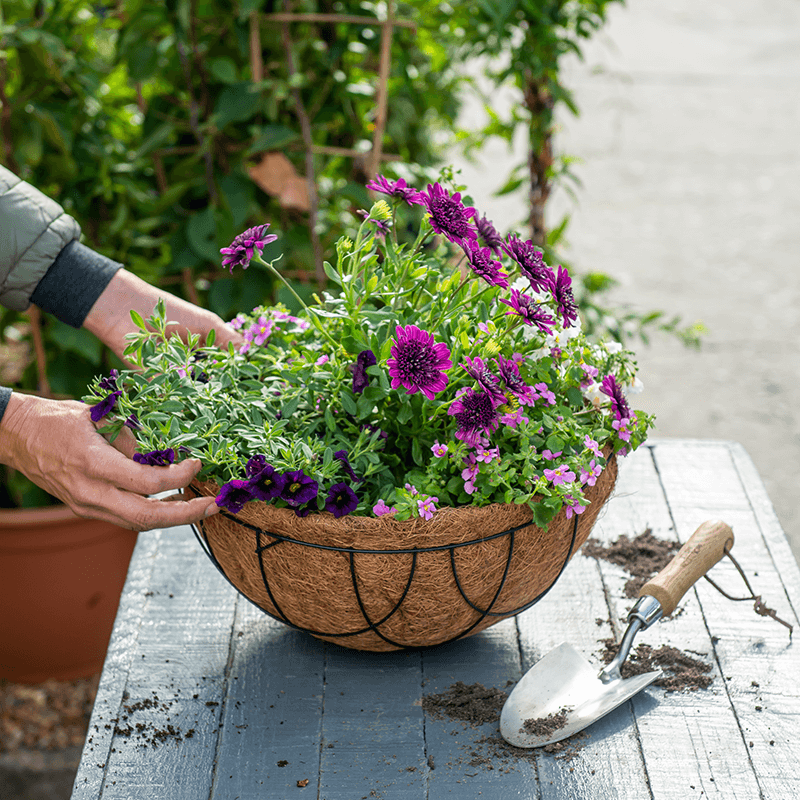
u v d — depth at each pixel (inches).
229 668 42.3
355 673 42.0
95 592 76.8
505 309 39.2
